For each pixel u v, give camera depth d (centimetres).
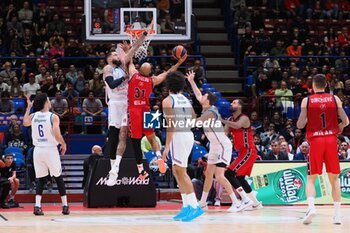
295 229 969
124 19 1493
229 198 1437
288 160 1503
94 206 1378
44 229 977
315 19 2520
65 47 2236
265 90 2105
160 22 1517
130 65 1144
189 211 1109
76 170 1800
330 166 1058
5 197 1422
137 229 968
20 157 1678
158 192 1642
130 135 1232
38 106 1238
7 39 2230
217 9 2550
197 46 2314
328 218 1148
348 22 2534
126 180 1388
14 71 2062
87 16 1492
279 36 2366
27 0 2362
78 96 1970
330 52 2338
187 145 1096
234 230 953
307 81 2056
